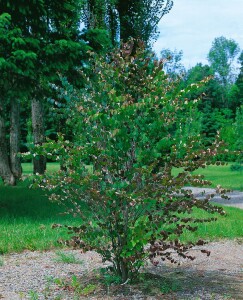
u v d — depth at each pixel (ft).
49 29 43.42
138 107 17.56
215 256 25.80
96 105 18.54
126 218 18.04
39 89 42.24
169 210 18.02
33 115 77.77
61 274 21.07
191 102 18.35
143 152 17.72
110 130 17.87
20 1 39.47
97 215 18.71
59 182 18.21
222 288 18.83
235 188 80.28
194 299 17.21
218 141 18.13
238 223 36.86
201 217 38.70
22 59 36.91
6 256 25.41
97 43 43.78
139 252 18.45
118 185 17.44
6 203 47.83
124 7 78.48
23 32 42.29
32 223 34.83
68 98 18.89
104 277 19.40
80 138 18.67
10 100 46.55
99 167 18.43
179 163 17.75
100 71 19.15
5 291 18.56
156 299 17.15
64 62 39.91
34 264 23.26
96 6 76.54
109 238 19.33
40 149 18.22
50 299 17.40
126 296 17.43
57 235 29.45
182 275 20.93
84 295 17.67
